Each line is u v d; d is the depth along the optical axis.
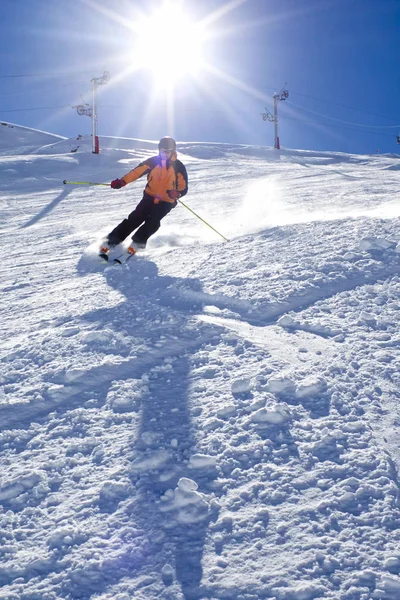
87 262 6.62
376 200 11.39
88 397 3.02
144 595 1.73
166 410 2.79
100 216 13.89
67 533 2.00
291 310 4.00
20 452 2.56
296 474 2.21
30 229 12.20
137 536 1.96
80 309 4.56
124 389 3.05
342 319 3.76
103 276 5.70
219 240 6.78
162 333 3.76
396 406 2.67
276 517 2.00
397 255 4.96
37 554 1.93
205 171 27.56
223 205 13.08
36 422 2.81
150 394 2.97
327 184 16.94
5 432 2.73
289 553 1.84
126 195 19.73
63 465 2.42
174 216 11.44
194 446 2.46
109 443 2.55
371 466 2.22
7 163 32.06
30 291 5.57
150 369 3.27
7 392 3.17
